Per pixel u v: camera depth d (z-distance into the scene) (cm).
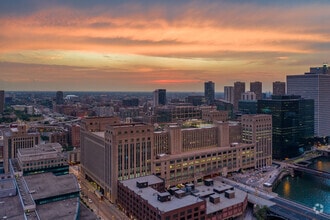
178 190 18212
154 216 15762
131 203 18638
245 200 19825
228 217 18300
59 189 18175
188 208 16062
